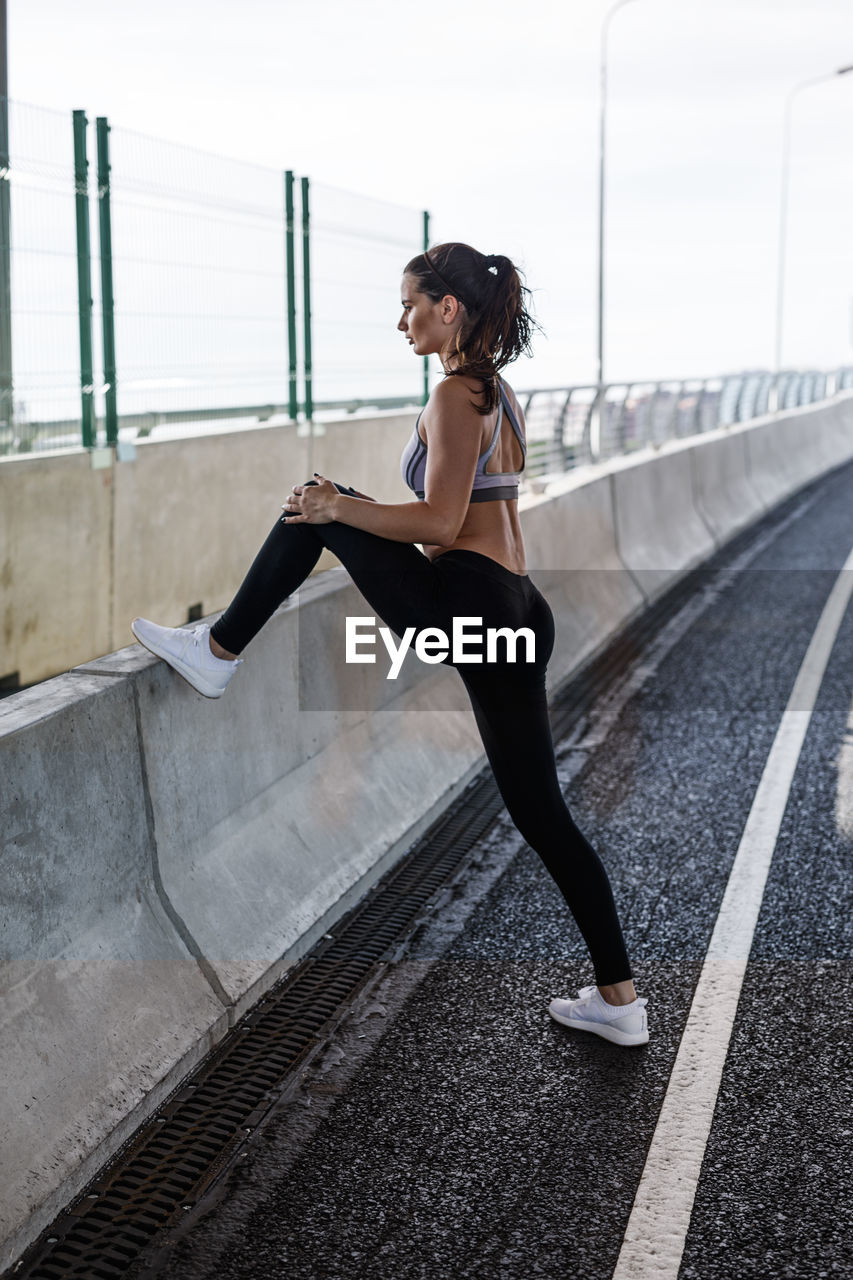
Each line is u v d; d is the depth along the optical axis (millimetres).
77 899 2846
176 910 3250
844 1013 3432
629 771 5547
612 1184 2684
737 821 4926
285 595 3154
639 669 7414
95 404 8141
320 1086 3061
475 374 2922
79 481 7922
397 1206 2604
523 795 3191
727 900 4188
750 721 6309
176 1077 2994
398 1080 3094
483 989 3574
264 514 10477
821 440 21844
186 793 3355
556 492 8070
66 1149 2578
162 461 8906
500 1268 2414
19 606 7461
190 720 3369
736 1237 2512
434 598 2992
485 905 4156
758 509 14883
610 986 3270
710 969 3699
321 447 11711
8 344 7391
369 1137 2850
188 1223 2537
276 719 3920
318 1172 2717
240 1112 2943
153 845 3193
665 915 4078
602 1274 2400
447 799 5094
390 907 4133
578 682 7137
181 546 9211
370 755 4660
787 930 3959
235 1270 2400
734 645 7980
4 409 7418
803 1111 2963
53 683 2994
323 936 3895
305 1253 2453
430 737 5188
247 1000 3375
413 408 14141
